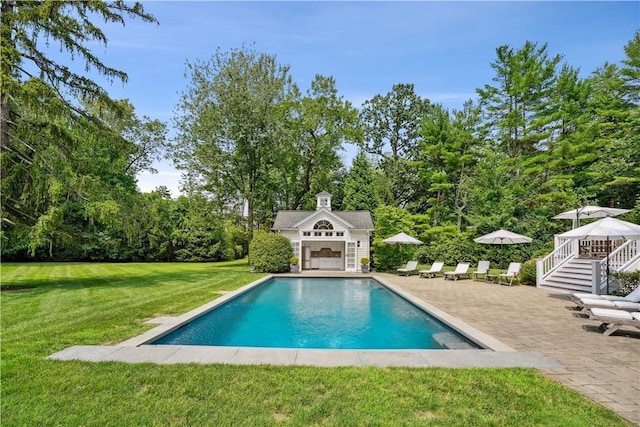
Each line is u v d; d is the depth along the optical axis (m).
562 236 12.47
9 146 14.34
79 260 34.72
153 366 5.37
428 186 38.22
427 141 36.19
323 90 34.31
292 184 38.47
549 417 3.87
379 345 8.37
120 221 15.75
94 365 5.39
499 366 5.49
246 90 28.03
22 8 13.39
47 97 13.65
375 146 45.06
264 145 28.83
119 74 16.09
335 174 42.75
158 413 3.95
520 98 31.94
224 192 29.70
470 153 33.34
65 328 7.83
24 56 13.91
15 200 14.38
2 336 7.15
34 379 4.85
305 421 3.79
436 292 14.67
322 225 25.31
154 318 8.97
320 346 8.33
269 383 4.74
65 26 14.55
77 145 15.61
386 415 3.91
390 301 14.26
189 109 28.31
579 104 29.00
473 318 9.38
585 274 14.95
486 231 26.89
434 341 8.65
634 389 4.67
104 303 11.17
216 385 4.68
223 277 19.94
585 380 4.98
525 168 30.17
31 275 20.38
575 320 9.14
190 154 28.52
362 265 24.16
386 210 26.81
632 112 23.09
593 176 23.77
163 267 27.69
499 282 17.92
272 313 11.96
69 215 24.78
